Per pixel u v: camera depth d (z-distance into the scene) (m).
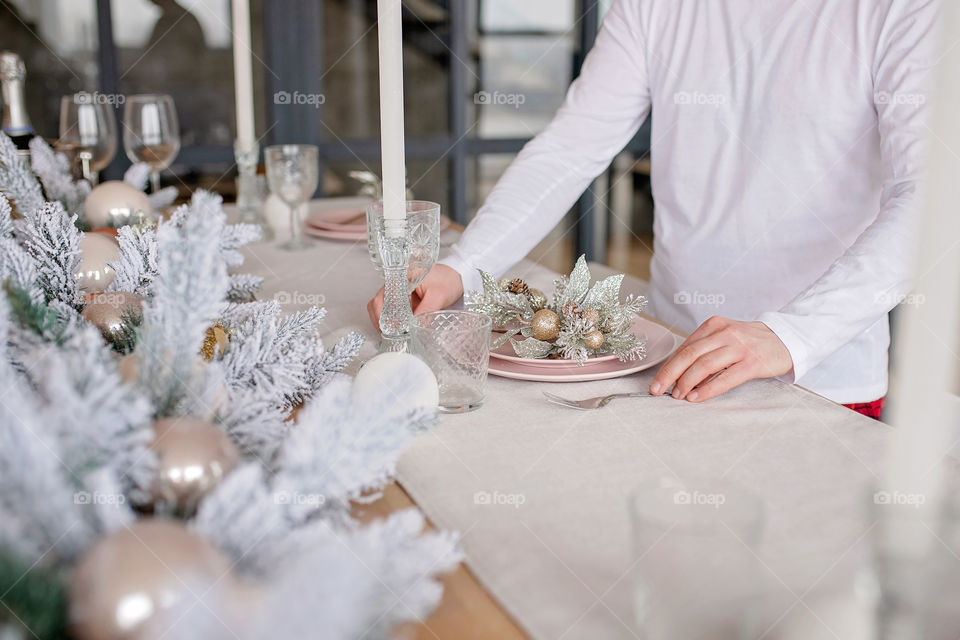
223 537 0.39
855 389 1.22
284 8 2.68
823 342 0.84
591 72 1.39
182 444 0.43
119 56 2.60
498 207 1.19
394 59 0.75
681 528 0.39
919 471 0.28
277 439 0.51
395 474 0.63
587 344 0.86
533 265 1.31
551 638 0.44
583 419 0.74
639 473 0.64
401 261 0.80
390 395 0.47
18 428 0.37
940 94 0.25
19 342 0.49
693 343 0.82
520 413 0.76
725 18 1.29
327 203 1.81
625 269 3.13
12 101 1.36
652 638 0.40
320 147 2.80
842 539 0.54
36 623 0.34
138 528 0.36
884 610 0.33
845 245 1.26
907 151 1.06
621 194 3.17
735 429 0.72
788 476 0.63
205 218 0.49
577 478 0.63
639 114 1.41
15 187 0.94
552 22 2.93
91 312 0.69
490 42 2.89
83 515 0.38
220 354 0.65
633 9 1.37
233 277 0.90
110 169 2.64
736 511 0.39
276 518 0.39
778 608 0.46
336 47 2.75
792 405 0.77
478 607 0.47
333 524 0.45
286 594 0.32
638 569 0.41
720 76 1.30
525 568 0.51
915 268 0.26
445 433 0.71
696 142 1.35
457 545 0.53
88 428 0.40
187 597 0.34
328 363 0.70
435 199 2.98
